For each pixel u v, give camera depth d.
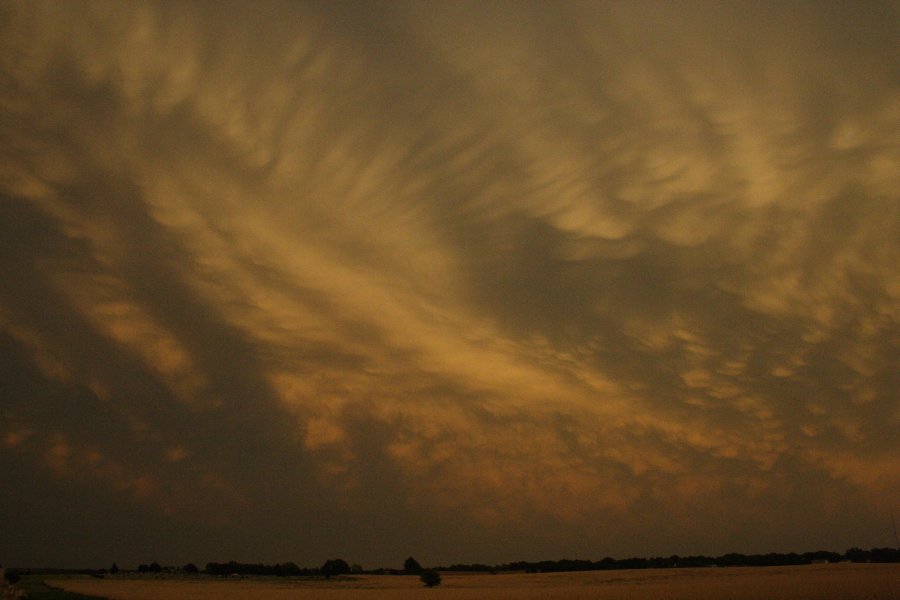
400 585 125.75
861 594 66.19
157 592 89.88
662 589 87.81
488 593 91.12
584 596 78.44
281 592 96.06
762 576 122.00
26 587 95.06
